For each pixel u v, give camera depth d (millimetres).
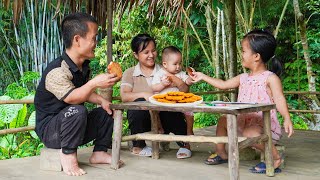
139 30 7277
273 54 2746
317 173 2570
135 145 3211
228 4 4668
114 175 2508
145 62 3293
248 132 2602
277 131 2695
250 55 2736
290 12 8039
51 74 2541
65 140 2512
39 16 8641
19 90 6309
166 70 3209
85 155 3168
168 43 7527
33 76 7090
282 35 8375
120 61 7660
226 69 7223
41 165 2676
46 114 2645
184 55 8422
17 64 8906
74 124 2477
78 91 2480
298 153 3303
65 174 2537
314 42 7980
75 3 3480
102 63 7828
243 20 7082
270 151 2475
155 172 2584
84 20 2559
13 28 9070
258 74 2758
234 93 4961
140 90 3309
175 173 2553
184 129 3223
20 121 4992
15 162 2912
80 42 2561
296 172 2596
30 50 8859
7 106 4949
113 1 3480
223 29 7141
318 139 4047
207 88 7832
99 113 2781
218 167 2734
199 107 2260
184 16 4379
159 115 3199
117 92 6871
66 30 2580
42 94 2613
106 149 2846
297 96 8156
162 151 3365
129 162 2896
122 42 7516
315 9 7332
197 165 2799
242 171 2633
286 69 8570
